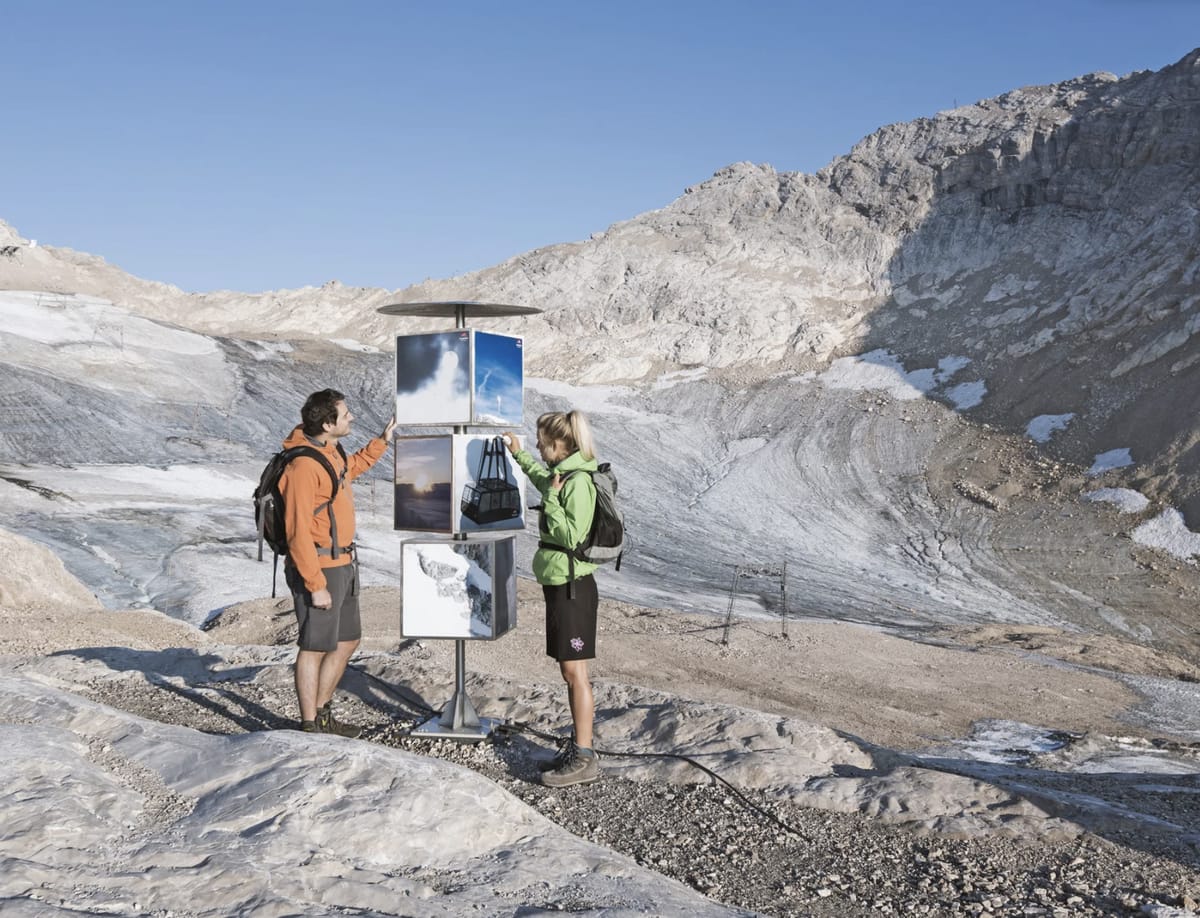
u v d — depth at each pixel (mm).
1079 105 121750
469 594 6055
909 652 28938
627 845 4738
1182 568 53656
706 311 111562
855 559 59219
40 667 8094
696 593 48000
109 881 2938
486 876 3486
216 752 4145
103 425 66000
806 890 4316
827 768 6051
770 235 127938
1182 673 33188
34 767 3771
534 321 117500
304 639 5434
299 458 5281
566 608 5352
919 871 4605
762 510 68625
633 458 79500
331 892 3088
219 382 83750
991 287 106375
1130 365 77250
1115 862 4781
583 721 5492
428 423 6062
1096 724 22062
